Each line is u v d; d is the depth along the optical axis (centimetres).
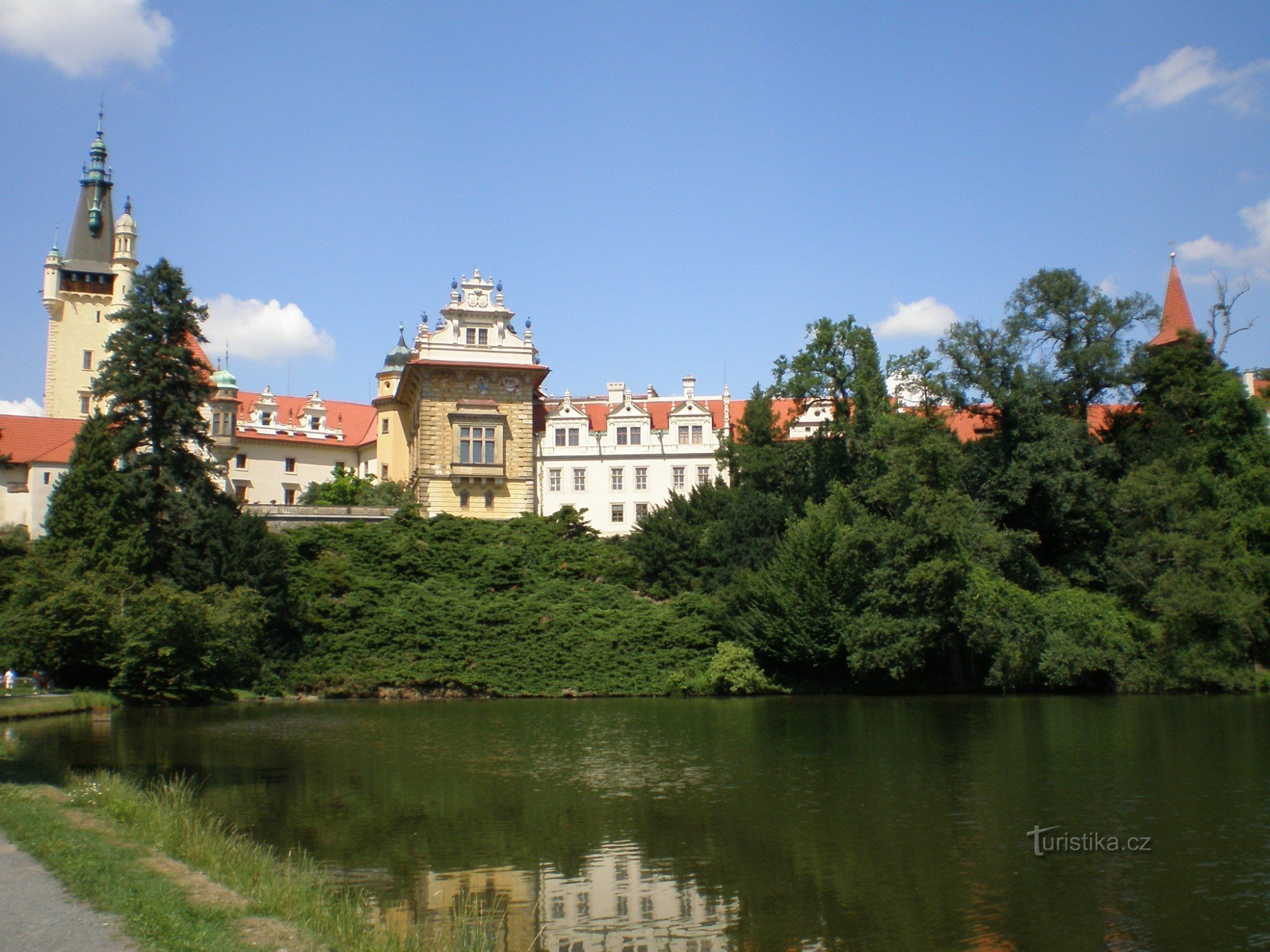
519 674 6456
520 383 8988
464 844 2714
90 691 5528
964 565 5978
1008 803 3159
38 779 2873
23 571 5862
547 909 2231
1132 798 3216
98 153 11556
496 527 7912
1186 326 8462
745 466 7869
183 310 6806
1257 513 6319
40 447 9456
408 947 1769
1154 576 6419
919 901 2294
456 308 8912
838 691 6450
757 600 6562
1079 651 5988
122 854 2014
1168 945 2031
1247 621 5872
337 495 9619
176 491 6600
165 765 3731
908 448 6169
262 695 6166
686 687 6419
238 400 10806
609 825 2911
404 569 7325
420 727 4847
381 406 11025
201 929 1616
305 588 6850
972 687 6419
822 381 7275
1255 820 2934
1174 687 6088
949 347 7106
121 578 5844
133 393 6575
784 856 2614
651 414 9750
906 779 3522
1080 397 7394
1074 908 2236
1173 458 6656
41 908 1622
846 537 6209
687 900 2303
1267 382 7694
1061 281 7338
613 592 7275
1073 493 6738
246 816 2998
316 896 1928
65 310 11175
